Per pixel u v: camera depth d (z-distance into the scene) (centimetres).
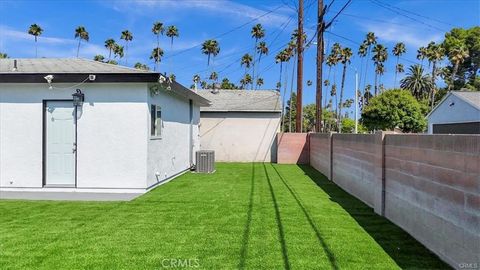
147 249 528
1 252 509
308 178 1374
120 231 619
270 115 2219
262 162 2170
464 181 440
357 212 779
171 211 775
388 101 4759
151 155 1068
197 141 1889
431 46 6438
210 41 5791
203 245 547
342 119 8181
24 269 448
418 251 527
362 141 905
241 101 2356
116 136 1016
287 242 564
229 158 2227
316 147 1722
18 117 1024
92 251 516
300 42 1998
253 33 6106
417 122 4669
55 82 992
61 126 1030
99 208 802
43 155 1026
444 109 2788
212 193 1006
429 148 536
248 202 878
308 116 7744
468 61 6444
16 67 1085
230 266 466
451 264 469
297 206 837
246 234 605
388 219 713
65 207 811
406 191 624
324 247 542
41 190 1023
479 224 409
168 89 1133
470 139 427
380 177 748
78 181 1020
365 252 521
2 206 818
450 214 473
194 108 1797
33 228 634
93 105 1016
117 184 1016
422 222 558
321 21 1708
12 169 1026
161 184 1180
